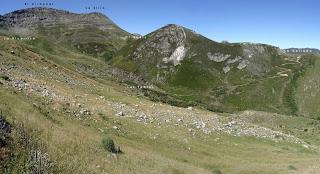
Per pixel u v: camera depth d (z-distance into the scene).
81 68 152.38
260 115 132.62
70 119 42.84
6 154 17.02
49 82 68.62
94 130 42.66
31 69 79.44
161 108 74.19
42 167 16.97
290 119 132.75
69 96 58.25
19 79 57.25
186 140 54.41
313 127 125.06
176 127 60.06
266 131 74.12
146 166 30.28
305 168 48.38
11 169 16.16
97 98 66.38
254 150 59.44
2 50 92.81
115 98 75.94
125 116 56.94
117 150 32.12
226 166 46.09
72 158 21.39
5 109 26.42
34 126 25.17
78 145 25.58
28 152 18.14
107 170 22.84
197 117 71.56
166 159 37.59
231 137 64.62
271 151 60.97
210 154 51.12
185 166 36.72
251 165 47.88
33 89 52.00
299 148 68.44
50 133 25.25
